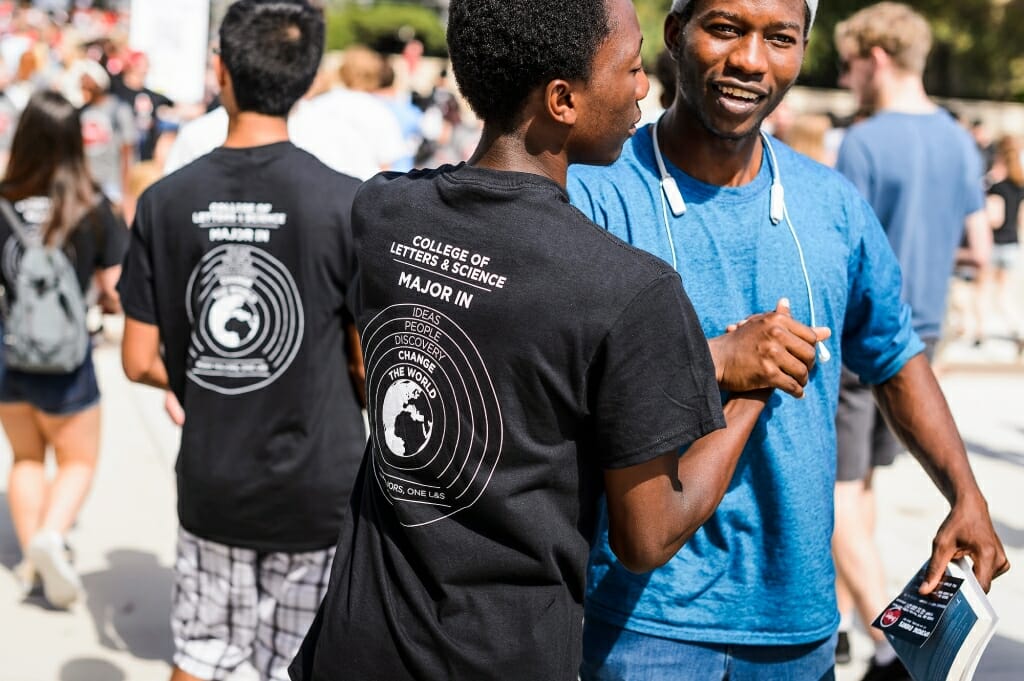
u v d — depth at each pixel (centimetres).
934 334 438
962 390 951
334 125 479
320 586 310
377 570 191
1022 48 3092
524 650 183
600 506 195
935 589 227
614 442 179
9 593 489
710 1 216
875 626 232
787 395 225
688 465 195
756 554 227
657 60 376
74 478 465
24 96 1324
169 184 309
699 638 227
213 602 314
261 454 303
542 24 180
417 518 187
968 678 198
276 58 299
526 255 179
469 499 183
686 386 179
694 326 181
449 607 184
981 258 457
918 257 430
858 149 431
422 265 187
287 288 301
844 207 237
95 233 448
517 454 181
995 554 232
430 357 185
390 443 190
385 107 602
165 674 427
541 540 182
